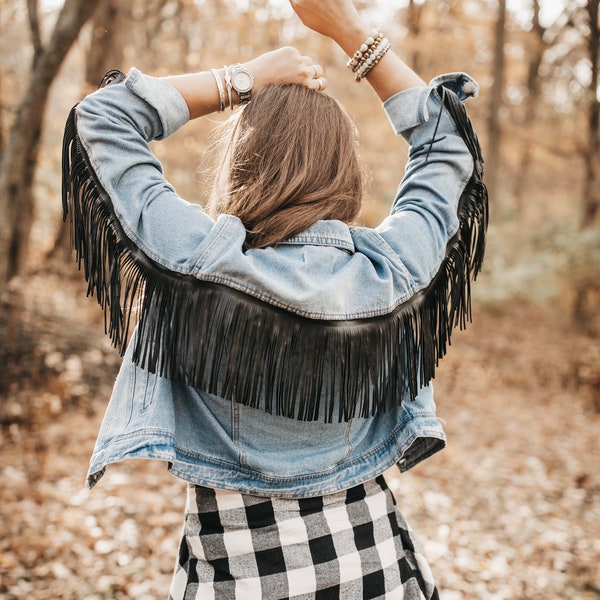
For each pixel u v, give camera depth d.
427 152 1.04
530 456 5.60
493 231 12.20
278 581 1.00
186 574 1.07
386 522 1.11
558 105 14.45
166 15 8.79
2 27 8.05
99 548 3.26
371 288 0.94
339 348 0.92
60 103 8.10
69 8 4.57
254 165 0.99
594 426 6.58
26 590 2.84
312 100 1.02
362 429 1.09
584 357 8.86
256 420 1.01
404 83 1.06
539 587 3.33
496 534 4.00
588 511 4.45
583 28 12.74
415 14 10.55
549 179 19.88
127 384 1.00
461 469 5.13
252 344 0.88
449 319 1.04
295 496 1.03
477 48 13.01
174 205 0.90
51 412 4.80
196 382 0.89
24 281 6.53
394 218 1.00
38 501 3.64
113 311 0.92
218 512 1.03
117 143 0.91
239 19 7.79
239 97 1.01
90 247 0.92
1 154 5.93
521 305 12.83
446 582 3.34
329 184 0.99
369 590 1.05
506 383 8.05
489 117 12.59
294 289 0.89
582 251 10.83
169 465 1.01
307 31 8.17
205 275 0.87
